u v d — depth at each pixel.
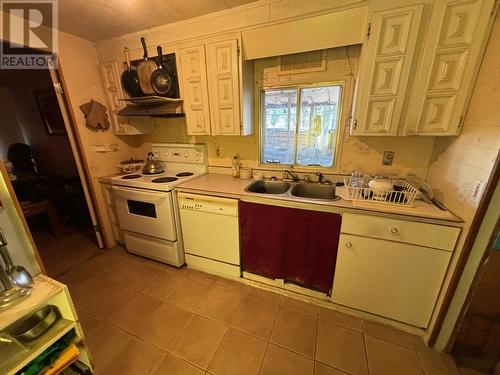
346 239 1.54
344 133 1.89
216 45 1.81
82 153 2.31
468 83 1.26
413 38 1.30
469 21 1.18
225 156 2.42
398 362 1.36
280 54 1.75
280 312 1.73
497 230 1.10
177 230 2.16
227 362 1.37
